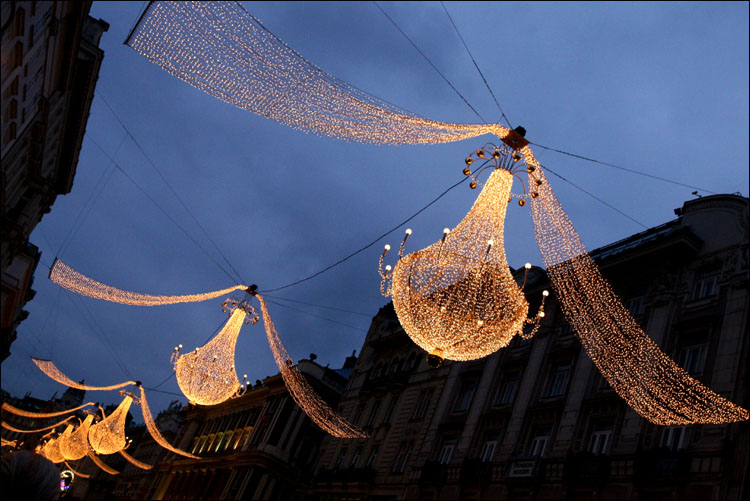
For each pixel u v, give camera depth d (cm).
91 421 2962
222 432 5159
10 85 1838
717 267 2002
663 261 2189
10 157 2433
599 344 1869
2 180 2481
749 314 1783
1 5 1174
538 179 905
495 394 2608
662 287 2131
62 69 2367
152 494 5650
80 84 2800
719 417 1558
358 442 3381
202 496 4616
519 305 930
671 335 1988
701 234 2139
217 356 1514
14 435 6644
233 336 1540
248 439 4462
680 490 1650
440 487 2519
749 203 2011
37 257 3416
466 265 895
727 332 1809
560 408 2211
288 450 4138
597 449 1995
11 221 2775
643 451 1800
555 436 2162
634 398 1823
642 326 2111
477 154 923
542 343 2512
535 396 2375
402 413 3166
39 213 3456
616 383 1873
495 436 2472
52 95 2550
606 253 2541
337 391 4338
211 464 4781
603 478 1862
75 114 3030
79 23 2094
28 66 1855
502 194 906
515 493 2162
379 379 3588
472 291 884
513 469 2181
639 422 1881
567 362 2359
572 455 2019
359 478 3044
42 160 3061
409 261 929
